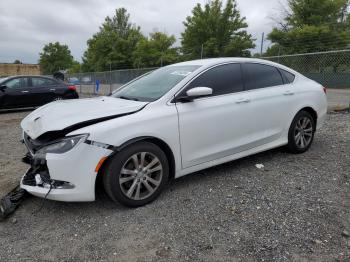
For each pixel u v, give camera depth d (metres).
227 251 2.60
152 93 3.86
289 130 4.87
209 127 3.85
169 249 2.66
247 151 4.34
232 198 3.54
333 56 11.47
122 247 2.71
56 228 3.04
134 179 3.33
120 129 3.17
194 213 3.23
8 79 11.62
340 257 2.48
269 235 2.80
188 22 41.56
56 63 66.44
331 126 7.01
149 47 49.19
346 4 34.91
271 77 4.73
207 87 3.90
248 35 40.25
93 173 3.08
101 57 56.47
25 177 3.47
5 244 2.80
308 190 3.68
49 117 3.43
